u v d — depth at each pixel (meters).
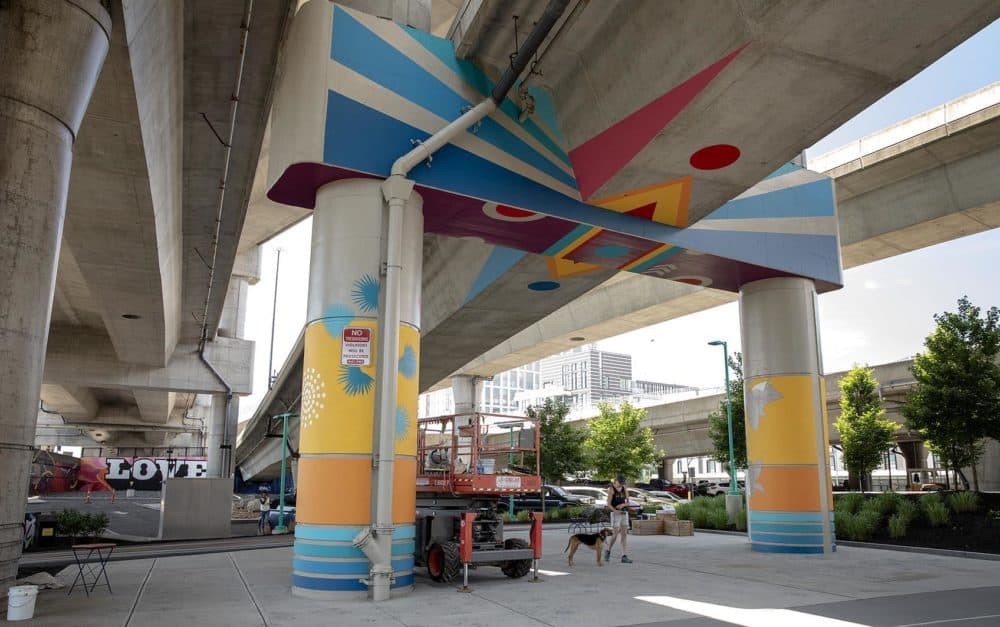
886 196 26.42
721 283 19.33
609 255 16.92
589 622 8.88
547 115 14.31
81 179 17.00
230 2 14.80
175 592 11.32
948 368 23.00
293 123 12.07
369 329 11.77
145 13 11.67
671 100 11.39
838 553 17.08
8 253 8.99
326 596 10.72
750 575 13.23
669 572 13.70
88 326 40.88
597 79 12.69
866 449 32.75
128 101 13.41
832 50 9.95
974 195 23.84
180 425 94.94
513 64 12.02
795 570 13.92
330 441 11.38
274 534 26.22
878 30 9.59
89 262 23.20
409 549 11.53
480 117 13.00
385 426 11.26
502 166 13.60
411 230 12.57
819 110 11.36
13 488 8.95
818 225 18.94
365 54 12.59
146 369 42.84
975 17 9.41
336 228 12.20
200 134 19.58
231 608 9.91
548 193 14.11
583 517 32.06
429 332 26.53
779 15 9.29
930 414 23.27
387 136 12.46
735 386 36.00
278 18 15.65
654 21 10.91
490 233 15.42
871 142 25.86
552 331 42.19
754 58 10.09
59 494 74.25
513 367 50.31
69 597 10.81
